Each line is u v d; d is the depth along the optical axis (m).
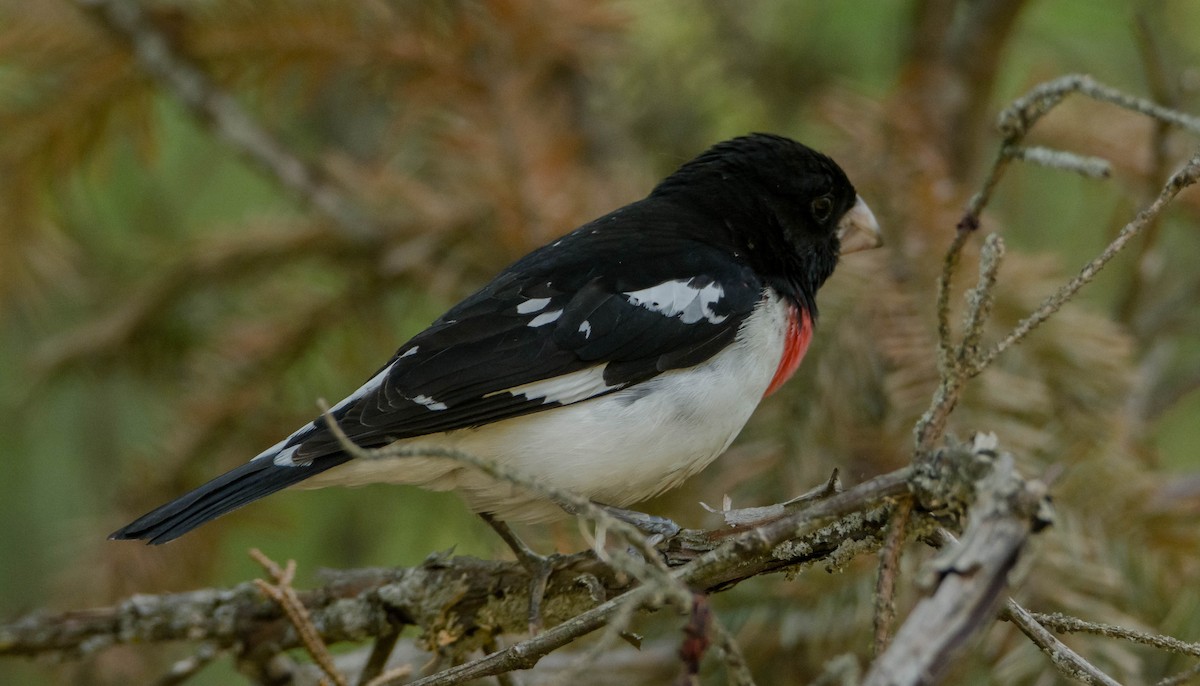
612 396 5.89
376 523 8.29
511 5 6.96
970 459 3.72
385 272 7.37
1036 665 5.32
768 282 6.40
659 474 5.96
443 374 5.75
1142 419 7.38
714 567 3.92
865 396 6.25
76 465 8.02
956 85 7.28
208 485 5.43
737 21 8.58
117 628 5.62
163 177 8.78
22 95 7.40
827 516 3.84
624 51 7.47
